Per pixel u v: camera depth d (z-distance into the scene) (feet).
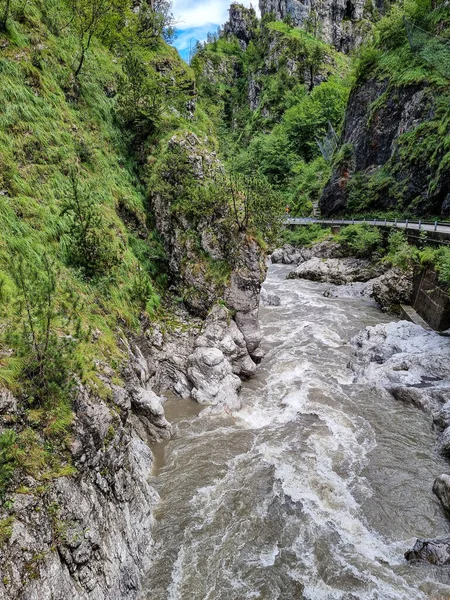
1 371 26.68
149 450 45.14
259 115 375.45
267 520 37.58
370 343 76.69
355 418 54.80
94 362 36.55
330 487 41.93
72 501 26.04
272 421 53.62
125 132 75.77
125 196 67.05
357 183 176.86
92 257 48.65
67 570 24.17
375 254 133.49
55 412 28.14
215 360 56.24
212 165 75.82
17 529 22.16
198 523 36.83
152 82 79.20
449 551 33.24
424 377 63.00
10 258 35.45
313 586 31.53
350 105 200.75
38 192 48.91
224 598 30.32
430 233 103.19
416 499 41.11
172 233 69.82
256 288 64.75
